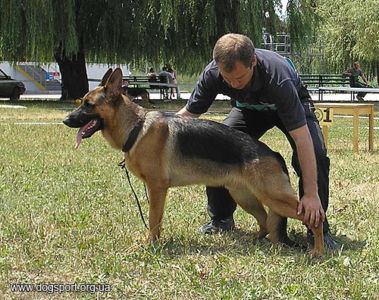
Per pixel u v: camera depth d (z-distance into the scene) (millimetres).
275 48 26453
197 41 25766
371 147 12195
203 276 4594
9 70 40719
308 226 5137
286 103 4961
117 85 5289
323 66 39188
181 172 5250
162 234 5715
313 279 4527
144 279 4555
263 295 4215
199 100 5555
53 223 6043
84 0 25719
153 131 5242
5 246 5254
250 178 5074
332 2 36188
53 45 23750
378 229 5953
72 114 5262
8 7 23312
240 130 5789
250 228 6109
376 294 4266
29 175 8805
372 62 37312
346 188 8180
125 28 25500
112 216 6391
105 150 11625
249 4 24484
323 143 5414
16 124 16578
